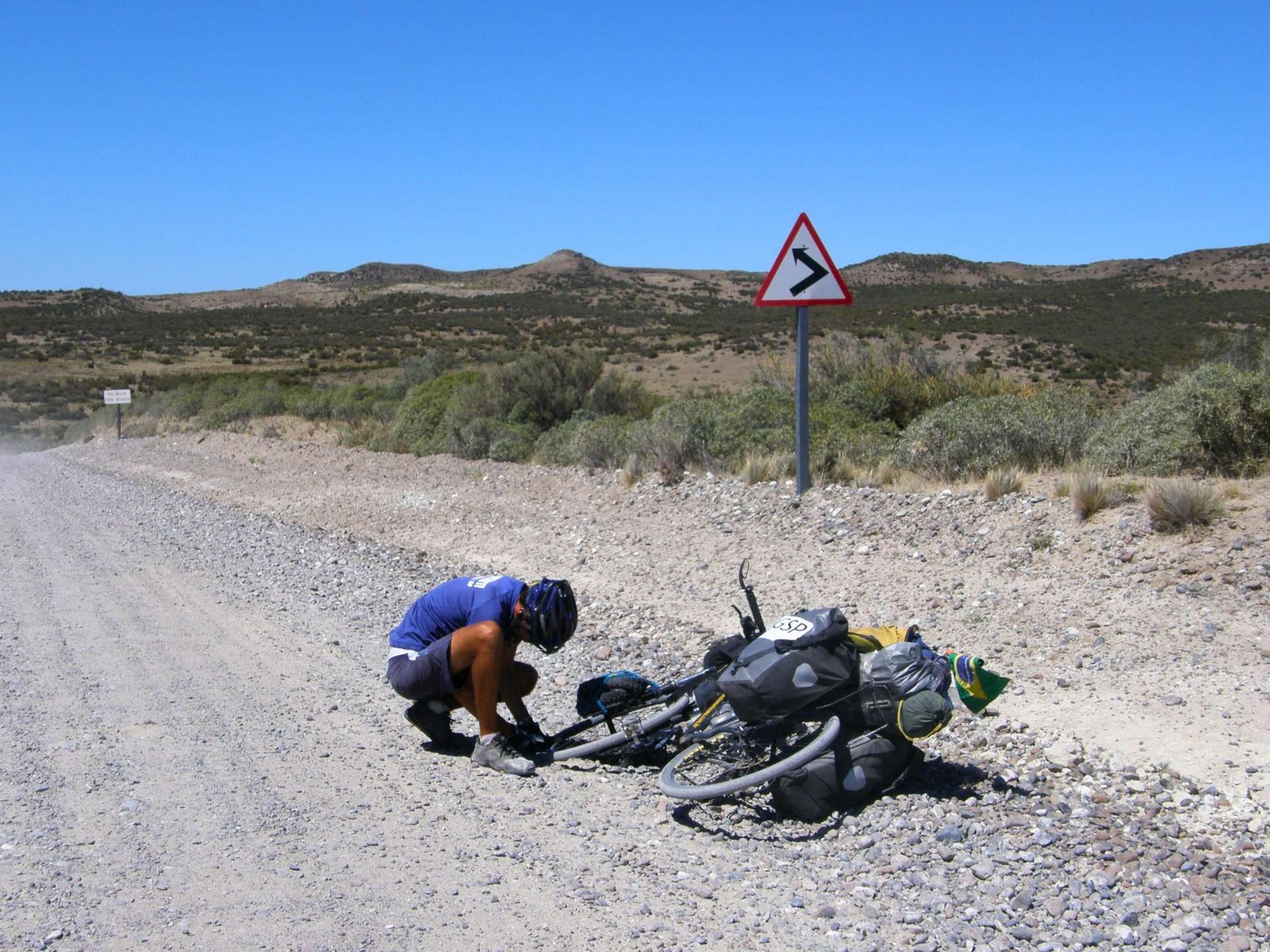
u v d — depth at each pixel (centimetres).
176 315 12550
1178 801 503
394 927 405
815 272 1172
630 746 600
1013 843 470
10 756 596
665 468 1448
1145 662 667
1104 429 1116
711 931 406
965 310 8394
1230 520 816
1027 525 938
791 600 930
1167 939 389
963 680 533
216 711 691
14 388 7125
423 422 2412
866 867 460
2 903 416
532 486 1605
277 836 491
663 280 16575
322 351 9319
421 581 1150
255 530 1545
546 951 389
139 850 471
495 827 509
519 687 630
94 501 1984
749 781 510
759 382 1856
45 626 942
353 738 646
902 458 1266
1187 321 6669
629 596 1028
